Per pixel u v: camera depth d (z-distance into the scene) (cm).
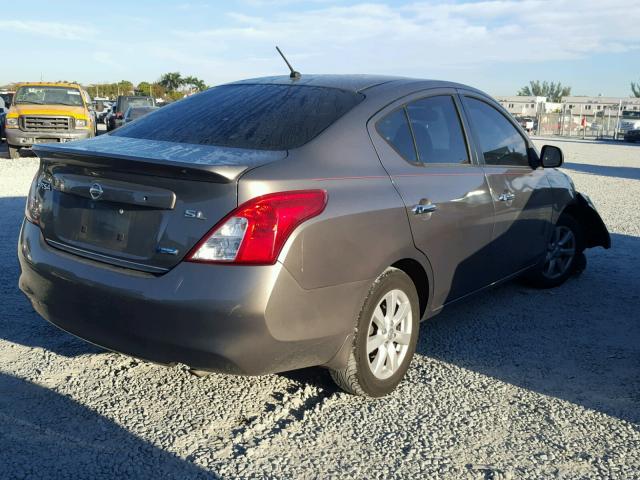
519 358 407
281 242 272
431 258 361
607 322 479
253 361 275
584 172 1800
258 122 337
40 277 314
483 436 311
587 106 7544
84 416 317
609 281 589
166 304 269
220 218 267
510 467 285
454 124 409
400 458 290
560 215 529
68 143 330
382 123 350
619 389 367
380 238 318
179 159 279
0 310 457
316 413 326
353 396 346
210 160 280
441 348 420
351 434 308
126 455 285
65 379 354
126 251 290
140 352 287
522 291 550
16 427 303
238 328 266
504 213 434
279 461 285
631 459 294
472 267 408
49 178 326
